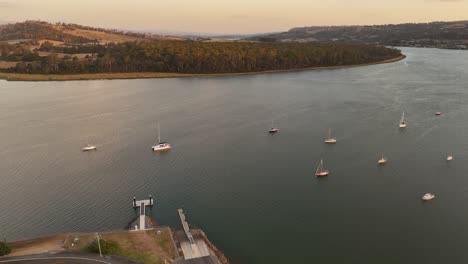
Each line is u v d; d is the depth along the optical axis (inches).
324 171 5664.4
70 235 3843.5
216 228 4291.3
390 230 4200.3
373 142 6845.5
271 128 7805.1
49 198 5027.1
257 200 4906.5
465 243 3949.3
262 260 3742.6
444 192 5007.4
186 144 7003.0
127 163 6171.3
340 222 4375.0
